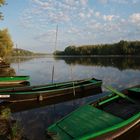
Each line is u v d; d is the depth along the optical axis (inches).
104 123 398.6
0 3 1018.1
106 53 5497.1
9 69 1877.5
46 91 730.2
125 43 4894.2
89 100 731.4
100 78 1267.2
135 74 1427.2
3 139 355.9
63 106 652.7
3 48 2271.2
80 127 384.5
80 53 6343.5
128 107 520.7
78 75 1440.7
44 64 2689.5
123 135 406.9
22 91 714.2
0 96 661.3
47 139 390.0
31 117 537.3
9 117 509.4
